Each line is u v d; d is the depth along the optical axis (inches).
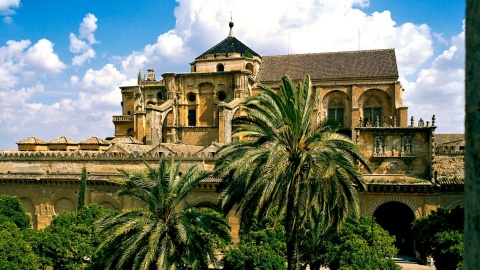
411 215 2321.6
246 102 1162.0
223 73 3127.5
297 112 1098.7
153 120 3006.9
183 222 1138.7
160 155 2406.5
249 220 1162.6
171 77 3216.0
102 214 1802.4
